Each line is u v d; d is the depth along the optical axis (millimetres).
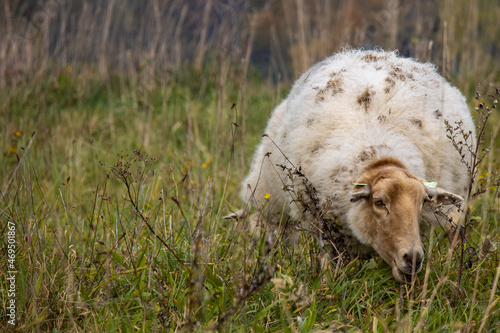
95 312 4785
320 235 5230
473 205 6684
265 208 6742
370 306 4727
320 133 5457
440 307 4707
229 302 4676
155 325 4566
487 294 4855
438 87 5801
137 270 4906
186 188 7375
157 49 12766
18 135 8461
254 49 15797
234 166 8844
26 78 11703
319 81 5832
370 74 5625
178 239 5719
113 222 6559
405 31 13562
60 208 7184
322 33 11664
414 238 4590
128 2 13922
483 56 13172
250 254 4914
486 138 8891
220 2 14828
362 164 5105
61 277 5043
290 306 4789
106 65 12789
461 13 13703
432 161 5383
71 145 8688
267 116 10781
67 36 13008
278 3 16516
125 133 10406
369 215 4945
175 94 11867
